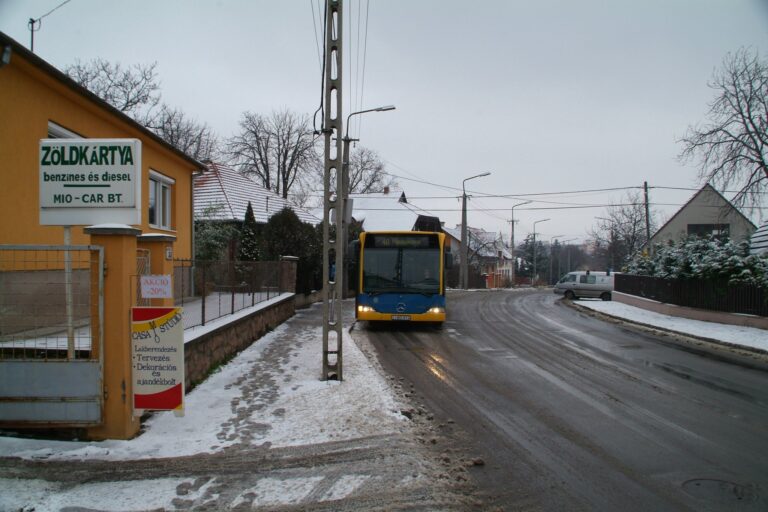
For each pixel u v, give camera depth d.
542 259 100.94
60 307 5.55
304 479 4.62
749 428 6.25
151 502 4.17
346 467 4.89
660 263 22.77
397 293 14.78
